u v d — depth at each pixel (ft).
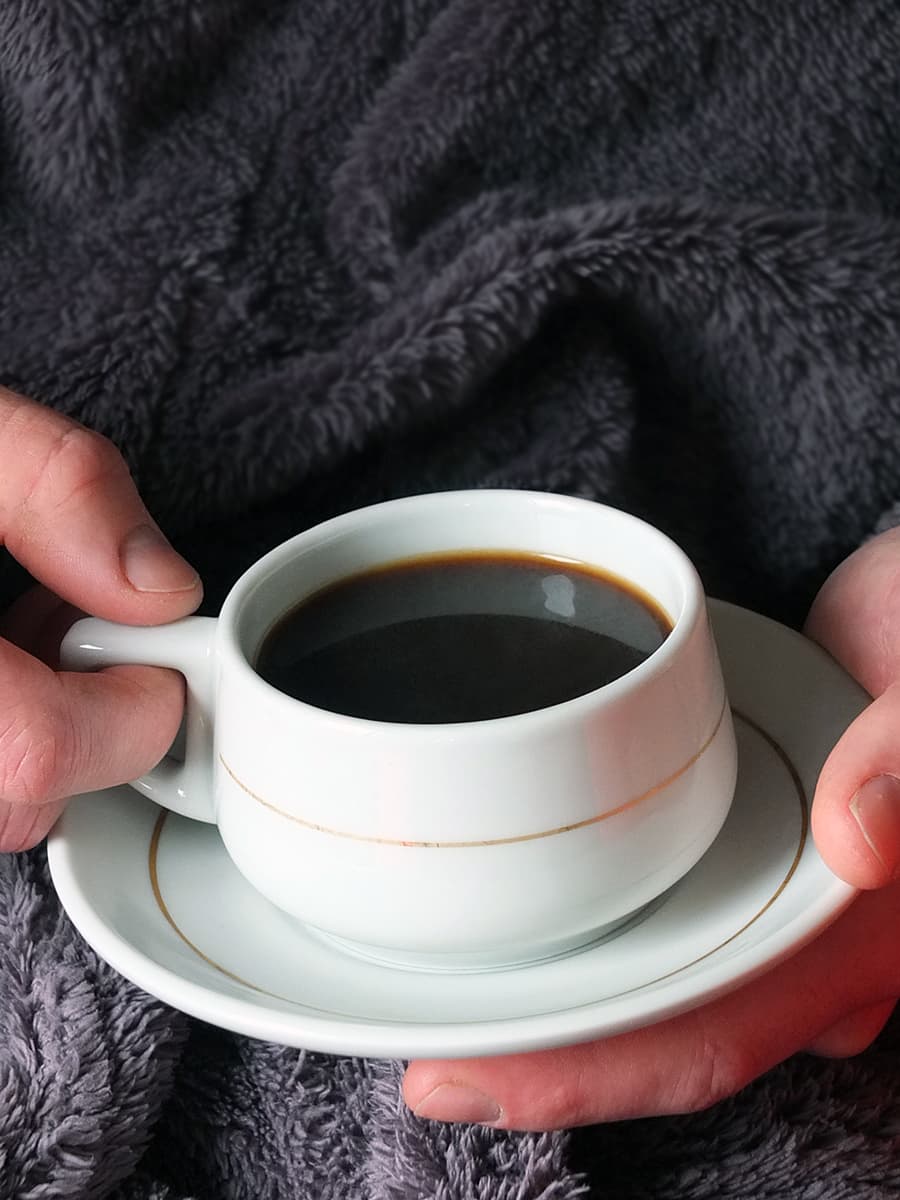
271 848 1.12
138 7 1.52
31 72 1.51
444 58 1.56
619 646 1.18
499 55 1.56
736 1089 1.23
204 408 1.46
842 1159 1.22
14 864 1.30
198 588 1.23
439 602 1.24
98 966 1.23
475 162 1.59
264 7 1.58
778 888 1.15
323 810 1.09
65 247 1.53
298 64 1.59
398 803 1.07
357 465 1.51
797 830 1.19
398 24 1.59
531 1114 1.19
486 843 1.07
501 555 1.26
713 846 1.20
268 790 1.12
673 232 1.48
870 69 1.57
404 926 1.09
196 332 1.47
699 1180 1.21
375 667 1.18
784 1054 1.26
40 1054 1.19
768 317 1.50
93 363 1.43
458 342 1.45
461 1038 1.04
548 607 1.22
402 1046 1.04
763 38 1.57
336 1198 1.22
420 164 1.56
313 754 1.09
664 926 1.14
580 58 1.57
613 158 1.60
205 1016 1.07
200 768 1.21
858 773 1.11
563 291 1.47
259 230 1.53
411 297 1.51
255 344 1.49
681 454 1.57
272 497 1.48
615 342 1.54
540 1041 1.04
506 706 1.13
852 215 1.52
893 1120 1.26
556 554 1.26
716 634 1.36
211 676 1.19
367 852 1.09
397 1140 1.19
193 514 1.46
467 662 1.18
